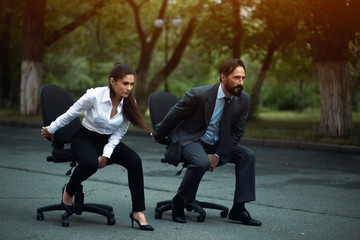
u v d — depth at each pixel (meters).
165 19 24.25
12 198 5.43
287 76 24.98
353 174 8.21
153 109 4.96
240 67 4.48
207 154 4.77
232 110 4.64
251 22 21.16
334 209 5.52
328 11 11.88
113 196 5.79
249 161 4.71
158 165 8.52
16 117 17.77
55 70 34.00
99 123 4.38
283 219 4.96
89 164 4.25
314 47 12.73
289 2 12.85
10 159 8.52
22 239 3.87
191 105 4.62
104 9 23.92
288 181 7.32
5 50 21.75
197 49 24.53
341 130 12.77
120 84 4.28
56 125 4.39
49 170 7.47
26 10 18.06
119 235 4.11
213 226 4.57
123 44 26.48
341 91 12.77
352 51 12.47
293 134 13.91
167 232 4.27
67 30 22.11
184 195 4.59
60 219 4.59
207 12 20.19
